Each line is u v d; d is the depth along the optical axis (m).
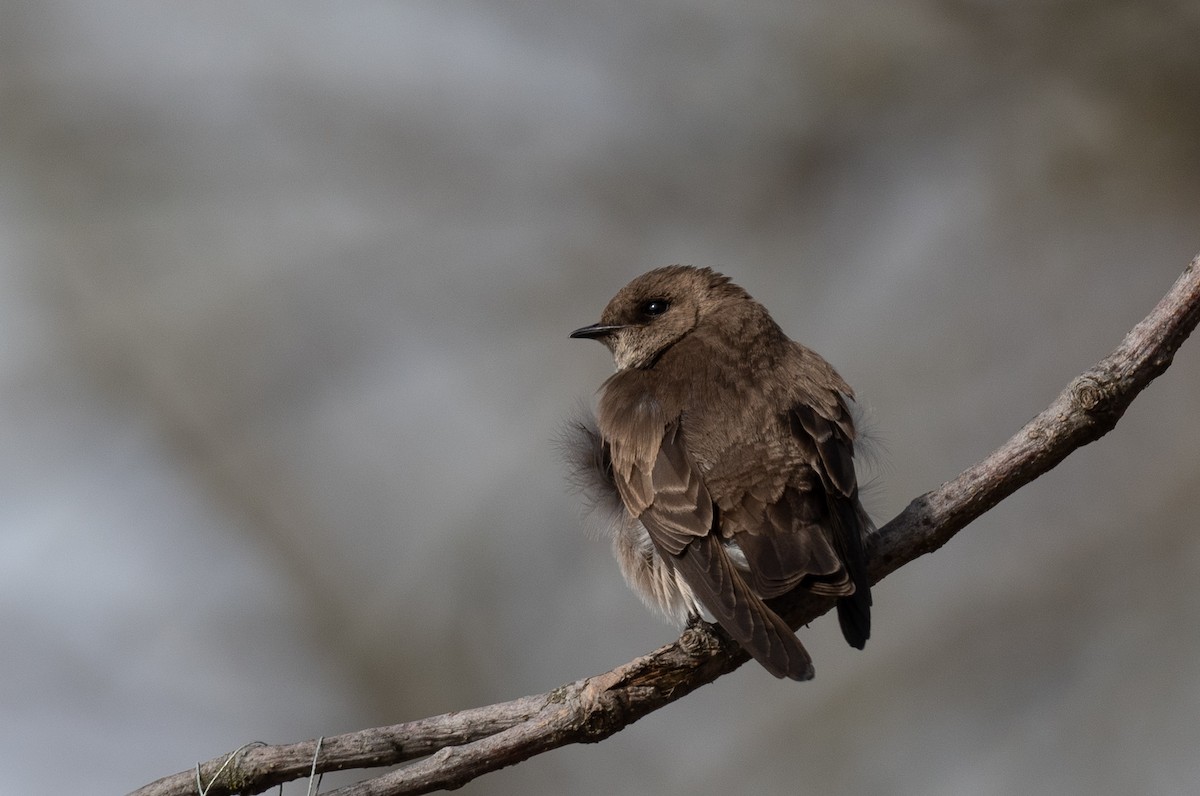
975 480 9.16
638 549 10.56
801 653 8.47
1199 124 17.31
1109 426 8.88
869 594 8.99
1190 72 17.30
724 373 10.59
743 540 9.59
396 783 8.29
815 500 9.70
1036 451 8.98
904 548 9.23
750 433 9.95
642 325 12.40
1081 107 17.70
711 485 9.83
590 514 11.10
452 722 8.62
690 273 12.50
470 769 8.33
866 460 11.32
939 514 9.25
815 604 9.54
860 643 8.76
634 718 8.51
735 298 12.07
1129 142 17.56
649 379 10.90
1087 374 8.91
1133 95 17.48
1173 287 8.84
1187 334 8.77
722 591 9.09
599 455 11.20
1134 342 8.83
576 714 8.46
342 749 8.58
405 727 8.64
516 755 8.38
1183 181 17.41
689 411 10.29
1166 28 17.30
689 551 9.66
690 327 12.10
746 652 8.69
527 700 8.62
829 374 10.91
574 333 12.70
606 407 10.83
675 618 10.50
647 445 10.25
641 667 8.56
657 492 10.01
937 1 17.81
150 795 8.59
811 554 9.24
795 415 10.05
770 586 9.13
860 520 9.79
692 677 8.62
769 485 9.70
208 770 8.59
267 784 8.58
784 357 10.92
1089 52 17.55
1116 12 17.42
